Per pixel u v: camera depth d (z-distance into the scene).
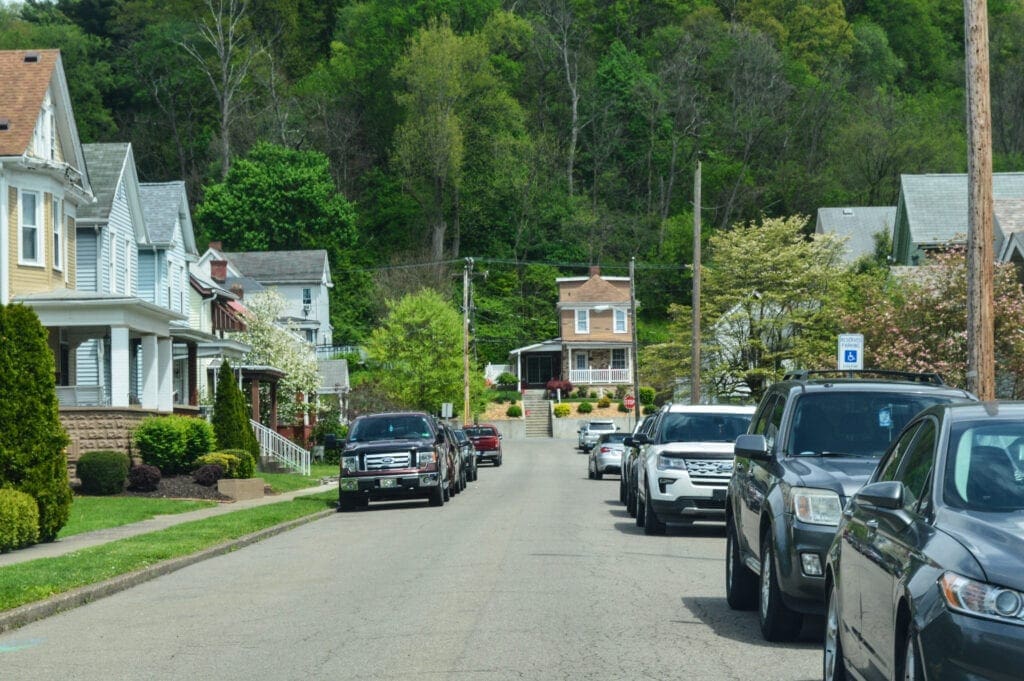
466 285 95.69
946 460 9.27
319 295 114.94
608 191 141.38
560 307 128.50
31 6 137.75
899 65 147.75
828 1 147.88
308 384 76.44
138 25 137.75
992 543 7.99
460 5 143.12
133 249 56.62
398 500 44.25
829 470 13.93
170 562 22.64
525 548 24.41
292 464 57.62
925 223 79.88
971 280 21.70
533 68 145.88
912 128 129.75
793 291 65.81
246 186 123.50
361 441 39.47
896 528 9.23
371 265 131.00
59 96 47.06
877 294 43.22
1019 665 7.29
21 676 12.77
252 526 29.95
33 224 45.16
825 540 13.21
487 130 135.88
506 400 121.12
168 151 134.50
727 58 140.50
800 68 141.00
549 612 16.03
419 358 95.31
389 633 14.66
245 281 101.12
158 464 42.22
